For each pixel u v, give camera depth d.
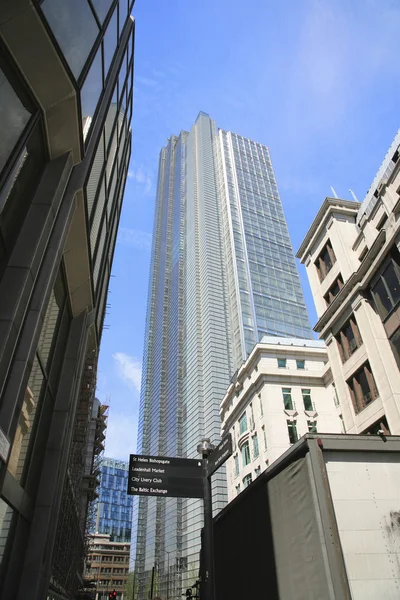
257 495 11.23
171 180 181.12
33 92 10.21
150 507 114.19
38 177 10.95
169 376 123.38
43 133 10.93
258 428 46.06
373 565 7.30
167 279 150.25
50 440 13.90
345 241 28.44
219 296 110.06
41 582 11.81
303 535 8.20
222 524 15.74
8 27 9.16
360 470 8.32
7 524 10.19
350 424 24.19
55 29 9.86
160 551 98.56
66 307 16.42
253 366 50.75
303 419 44.19
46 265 10.44
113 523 176.50
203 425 91.19
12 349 8.45
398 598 7.03
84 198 13.27
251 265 114.06
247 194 138.00
